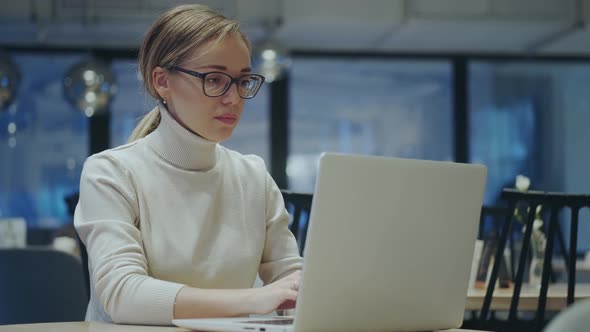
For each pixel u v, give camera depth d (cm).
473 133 759
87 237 163
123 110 711
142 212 169
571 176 766
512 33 689
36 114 711
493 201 756
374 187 130
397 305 139
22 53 702
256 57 599
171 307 146
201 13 168
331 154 126
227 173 182
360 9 656
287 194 260
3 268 243
